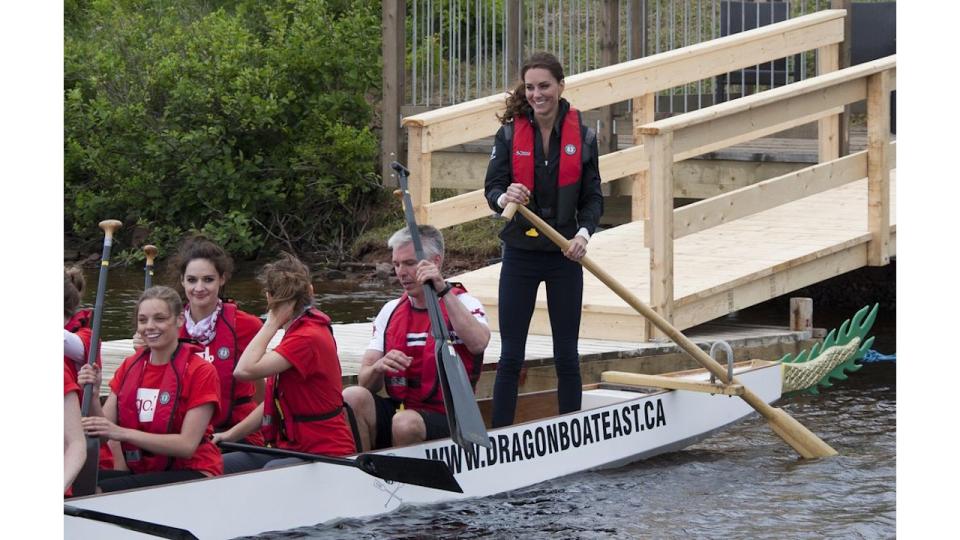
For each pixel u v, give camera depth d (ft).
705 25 65.31
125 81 68.39
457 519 25.23
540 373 34.73
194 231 55.52
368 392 26.50
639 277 40.42
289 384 24.88
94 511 20.74
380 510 25.14
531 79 27.55
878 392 37.81
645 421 30.17
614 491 27.53
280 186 66.69
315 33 66.03
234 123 65.31
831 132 49.39
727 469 29.45
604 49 52.95
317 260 64.39
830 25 49.37
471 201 40.55
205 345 26.03
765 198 38.58
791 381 34.58
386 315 27.14
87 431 21.95
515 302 28.45
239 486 22.90
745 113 38.24
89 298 55.36
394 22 57.98
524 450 27.32
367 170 65.05
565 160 27.94
